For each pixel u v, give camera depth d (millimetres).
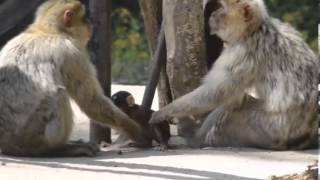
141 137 14094
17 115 13117
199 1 14445
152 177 11281
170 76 14695
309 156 13383
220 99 13727
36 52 13258
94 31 14906
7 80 13258
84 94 13523
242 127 14117
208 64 14867
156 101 19438
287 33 14242
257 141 14070
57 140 13133
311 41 35000
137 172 11688
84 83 13500
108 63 14984
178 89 14680
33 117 13047
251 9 13719
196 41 14492
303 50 14219
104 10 14875
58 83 13156
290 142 14039
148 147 14188
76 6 13719
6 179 11125
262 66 13812
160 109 14266
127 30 35656
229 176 11484
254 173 11805
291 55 14016
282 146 13992
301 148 14070
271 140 13984
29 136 13125
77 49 13523
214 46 14852
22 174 11492
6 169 11930
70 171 11797
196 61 14531
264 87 13898
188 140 14609
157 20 15250
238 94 13812
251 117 14039
